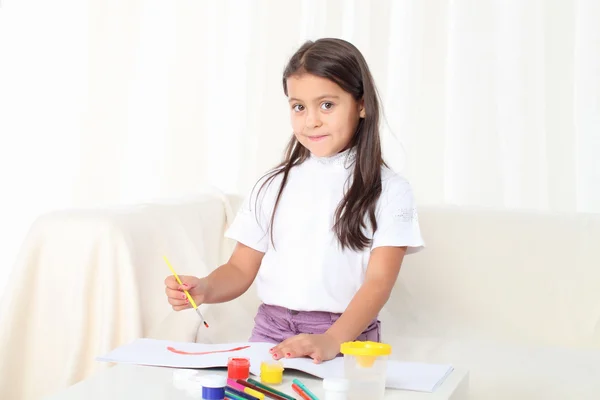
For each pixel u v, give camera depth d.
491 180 2.25
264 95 2.35
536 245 1.75
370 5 2.26
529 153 2.22
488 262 1.75
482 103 2.24
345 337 1.15
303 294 1.30
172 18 2.40
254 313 1.73
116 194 2.47
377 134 1.33
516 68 2.22
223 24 2.38
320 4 2.30
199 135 2.41
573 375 1.38
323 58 1.26
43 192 2.51
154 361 1.00
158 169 2.44
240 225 1.44
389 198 1.32
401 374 0.97
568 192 2.21
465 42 2.24
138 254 1.46
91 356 1.41
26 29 2.50
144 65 2.43
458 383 0.96
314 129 1.28
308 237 1.35
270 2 2.33
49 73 2.49
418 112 2.26
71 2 2.47
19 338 1.41
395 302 1.74
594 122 2.19
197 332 1.56
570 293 1.71
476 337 1.68
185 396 0.87
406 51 2.26
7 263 2.53
